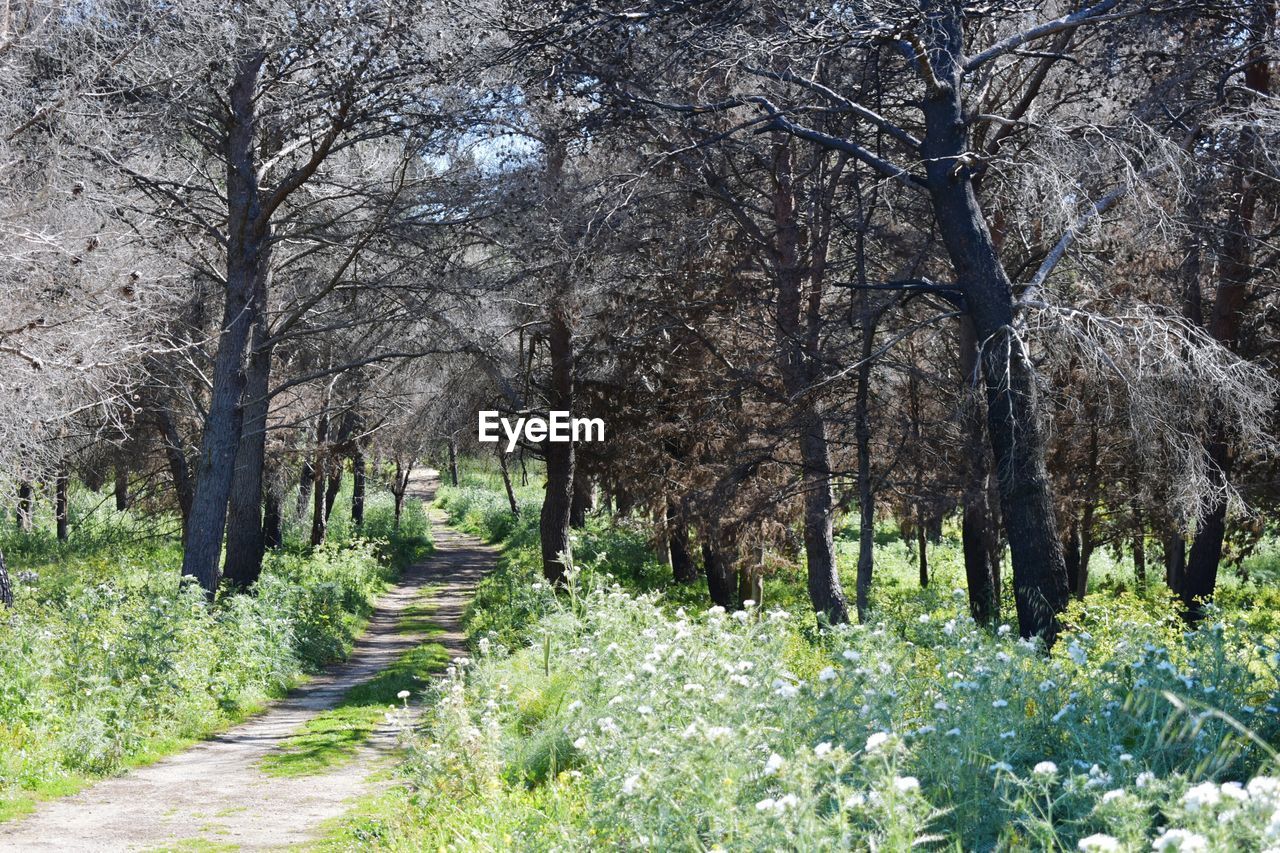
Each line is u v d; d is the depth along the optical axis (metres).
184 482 33.69
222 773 12.88
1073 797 4.18
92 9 16.56
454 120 19.91
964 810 4.50
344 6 19.14
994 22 17.86
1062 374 18.64
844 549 41.97
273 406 34.00
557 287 22.56
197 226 23.59
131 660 15.66
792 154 21.09
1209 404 14.84
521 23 16.91
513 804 7.82
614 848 5.07
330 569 35.97
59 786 11.51
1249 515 19.09
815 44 15.18
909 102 16.14
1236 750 4.70
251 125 22.91
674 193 20.89
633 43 16.73
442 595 41.47
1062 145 14.60
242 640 20.25
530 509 60.97
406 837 8.23
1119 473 21.08
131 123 19.42
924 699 6.46
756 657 6.80
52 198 15.64
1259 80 18.62
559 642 13.81
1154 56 15.84
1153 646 6.17
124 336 16.86
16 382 14.50
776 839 3.71
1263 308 20.80
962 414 17.03
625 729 5.73
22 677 13.06
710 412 22.67
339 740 15.02
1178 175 14.21
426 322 24.84
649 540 29.78
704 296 22.69
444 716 9.42
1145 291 17.09
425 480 107.44
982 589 19.09
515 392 26.11
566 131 18.70
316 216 25.97
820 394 19.72
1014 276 18.41
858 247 18.91
